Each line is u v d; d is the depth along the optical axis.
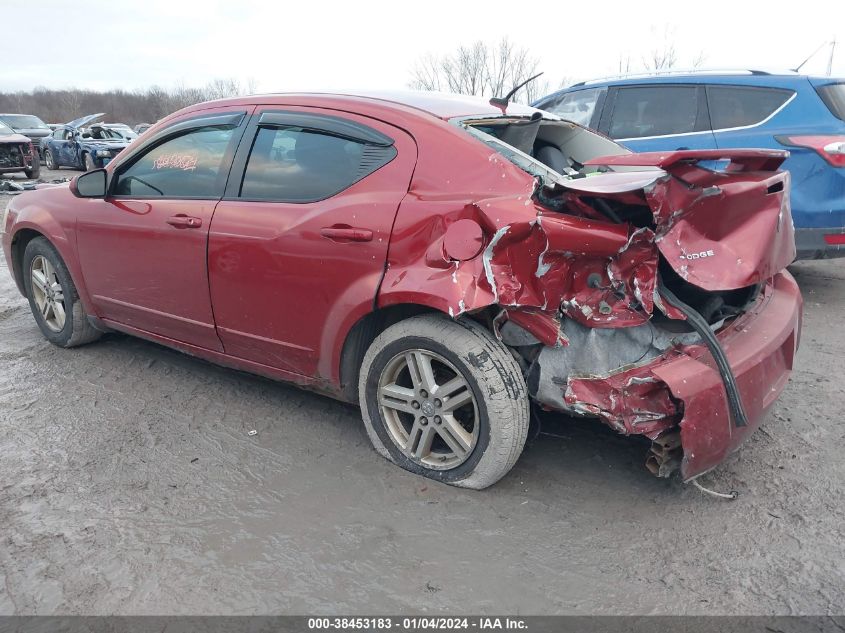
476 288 2.53
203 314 3.56
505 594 2.32
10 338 4.84
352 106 3.18
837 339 4.75
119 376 4.13
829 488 2.90
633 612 2.24
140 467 3.10
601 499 2.85
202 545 2.56
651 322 2.64
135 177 3.86
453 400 2.82
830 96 5.38
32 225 4.34
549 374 2.66
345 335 3.02
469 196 2.69
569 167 3.59
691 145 5.86
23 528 2.65
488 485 2.85
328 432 3.44
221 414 3.64
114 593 2.31
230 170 3.43
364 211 2.89
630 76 6.34
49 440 3.35
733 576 2.39
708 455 2.51
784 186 2.65
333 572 2.42
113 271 3.95
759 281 2.47
